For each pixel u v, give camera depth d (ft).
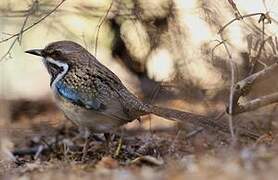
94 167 38.29
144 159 39.11
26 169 39.34
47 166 39.70
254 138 41.81
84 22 57.77
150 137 47.93
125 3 52.95
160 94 54.70
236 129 41.93
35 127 56.65
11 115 63.77
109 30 57.93
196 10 51.93
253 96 47.70
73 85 41.83
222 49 50.42
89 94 41.52
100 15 55.36
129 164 39.42
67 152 44.73
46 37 63.82
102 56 61.57
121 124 42.29
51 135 53.42
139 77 59.93
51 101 66.59
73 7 55.62
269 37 43.42
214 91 52.34
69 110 42.24
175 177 31.99
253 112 49.37
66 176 34.94
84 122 42.19
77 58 42.42
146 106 41.52
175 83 52.70
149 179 32.24
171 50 53.11
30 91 72.02
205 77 52.47
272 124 47.80
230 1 43.52
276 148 35.94
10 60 74.33
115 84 41.93
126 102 41.57
